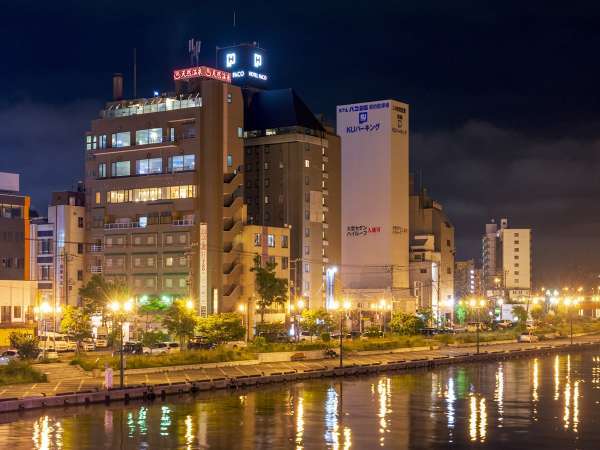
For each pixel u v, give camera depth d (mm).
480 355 160000
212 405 96000
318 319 183250
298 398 102812
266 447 74125
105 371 102375
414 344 171000
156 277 190625
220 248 188000
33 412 89250
